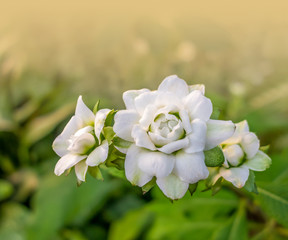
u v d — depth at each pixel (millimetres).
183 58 379
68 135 194
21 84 444
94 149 187
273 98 393
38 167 414
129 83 392
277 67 475
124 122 182
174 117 181
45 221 339
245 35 474
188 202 271
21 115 436
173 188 180
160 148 178
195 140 178
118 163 188
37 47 420
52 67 423
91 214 355
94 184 334
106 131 187
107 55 370
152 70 377
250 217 255
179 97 189
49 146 425
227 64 435
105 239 368
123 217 341
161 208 284
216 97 314
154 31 319
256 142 196
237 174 192
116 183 342
